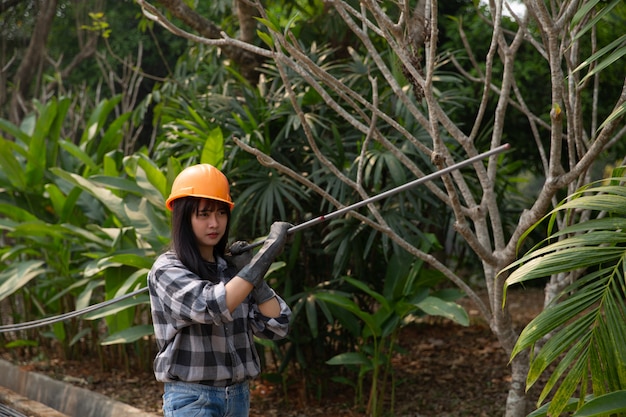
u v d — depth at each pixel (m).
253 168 5.42
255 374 2.98
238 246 3.07
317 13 6.86
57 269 6.54
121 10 14.20
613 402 2.73
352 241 5.30
